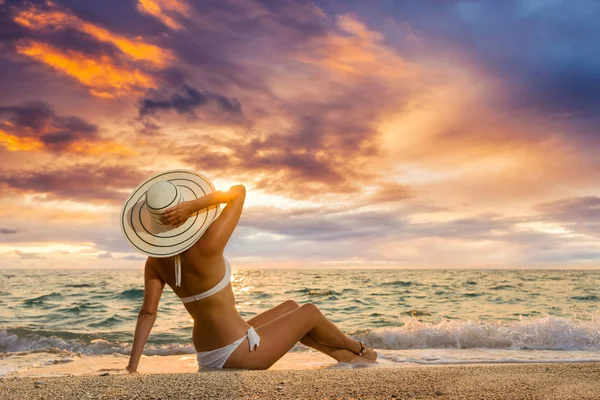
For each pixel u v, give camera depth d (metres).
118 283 22.11
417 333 5.77
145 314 3.58
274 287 20.56
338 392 2.63
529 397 2.53
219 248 3.46
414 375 3.12
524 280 27.61
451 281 26.20
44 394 2.54
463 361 4.46
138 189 3.41
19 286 19.41
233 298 3.67
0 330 6.18
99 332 6.91
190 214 3.30
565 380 2.98
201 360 3.67
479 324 6.14
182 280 3.49
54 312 10.20
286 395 2.55
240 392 2.62
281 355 3.75
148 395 2.54
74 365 4.52
